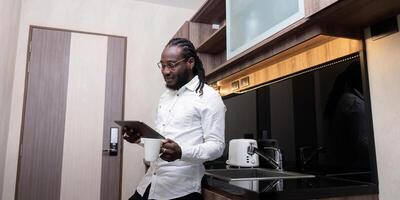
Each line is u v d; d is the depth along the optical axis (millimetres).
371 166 1313
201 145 1181
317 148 1659
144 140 1119
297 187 1210
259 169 1995
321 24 1289
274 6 1509
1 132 2432
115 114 3027
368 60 1364
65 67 2932
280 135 1951
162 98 1481
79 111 2914
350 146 1451
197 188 1307
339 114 1525
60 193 2748
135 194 1381
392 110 1245
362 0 1096
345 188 1228
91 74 3008
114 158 2963
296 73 1838
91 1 3146
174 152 1099
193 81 1354
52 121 2820
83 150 2875
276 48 1555
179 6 3451
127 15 3258
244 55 1768
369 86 1354
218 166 2205
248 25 1742
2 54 2285
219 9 2572
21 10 2883
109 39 3125
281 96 1958
